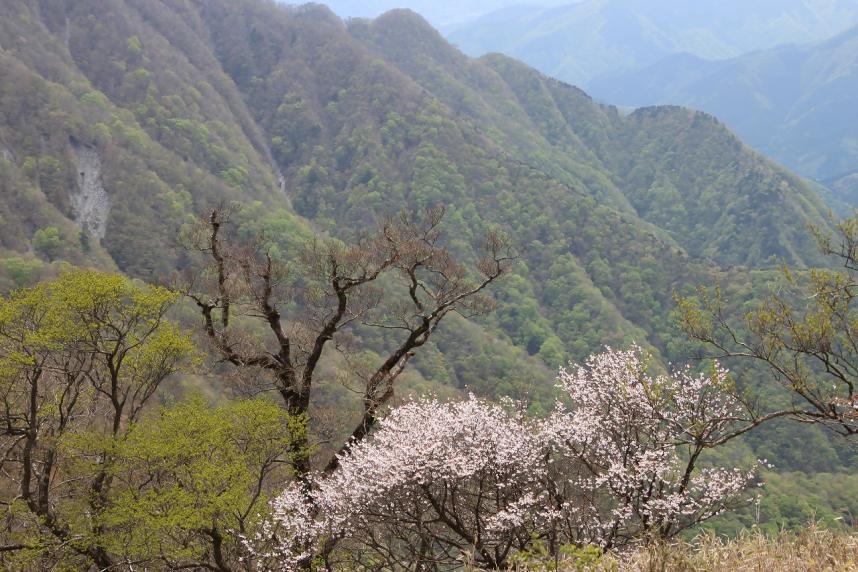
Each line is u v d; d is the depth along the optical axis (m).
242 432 11.70
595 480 8.24
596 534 8.14
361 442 10.09
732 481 7.68
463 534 8.54
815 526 4.77
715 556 4.39
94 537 10.79
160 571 11.77
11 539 11.95
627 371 8.42
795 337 6.54
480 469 8.75
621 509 7.76
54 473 12.98
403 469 8.46
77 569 11.25
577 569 4.25
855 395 6.32
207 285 13.89
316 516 10.34
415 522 8.77
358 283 13.41
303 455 11.92
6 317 11.12
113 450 11.07
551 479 8.76
